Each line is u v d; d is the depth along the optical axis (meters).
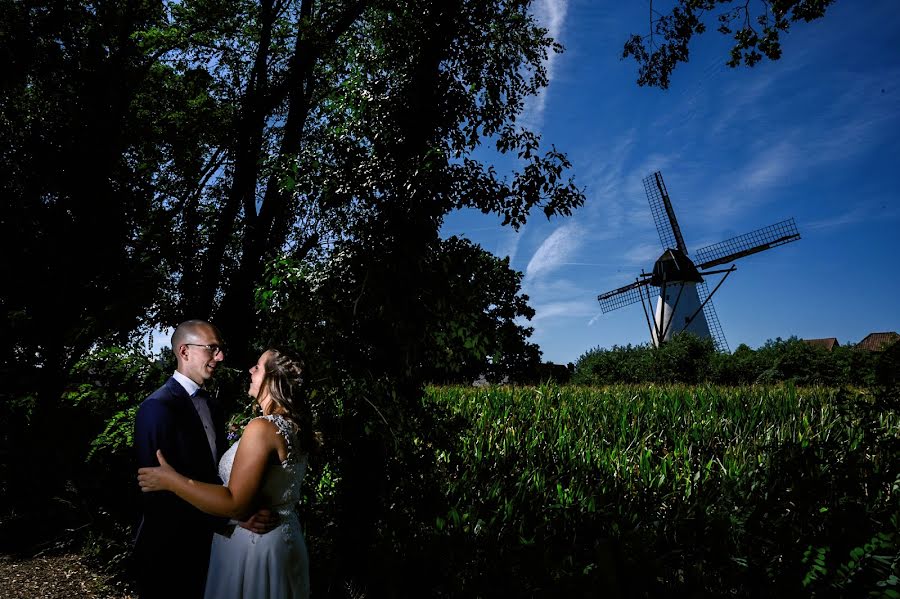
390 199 3.83
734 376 24.52
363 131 4.19
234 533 2.55
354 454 3.86
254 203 7.86
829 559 3.40
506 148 4.77
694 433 7.63
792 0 9.09
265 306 3.86
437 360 3.99
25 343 6.68
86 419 6.07
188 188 9.22
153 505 2.86
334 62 8.43
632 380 27.56
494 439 7.46
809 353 22.89
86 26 8.56
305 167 4.16
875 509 3.83
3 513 5.84
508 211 4.13
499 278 4.09
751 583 3.61
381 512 4.02
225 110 9.21
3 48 7.79
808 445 4.52
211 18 9.27
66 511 5.54
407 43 4.36
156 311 6.61
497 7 4.99
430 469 4.18
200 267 7.36
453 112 4.33
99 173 7.74
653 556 3.92
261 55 8.68
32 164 7.43
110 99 8.18
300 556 2.61
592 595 3.24
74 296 7.00
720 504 4.66
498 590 3.68
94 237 7.38
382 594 3.80
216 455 3.22
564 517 4.70
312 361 3.56
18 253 6.98
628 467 6.19
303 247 4.47
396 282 3.64
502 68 4.80
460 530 4.18
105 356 5.25
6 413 6.32
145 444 2.86
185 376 3.22
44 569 4.97
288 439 2.56
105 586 4.68
